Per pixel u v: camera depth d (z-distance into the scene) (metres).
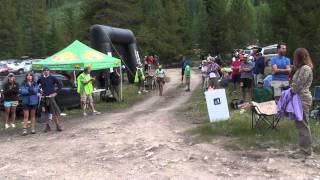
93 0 57.94
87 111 19.75
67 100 20.31
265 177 7.91
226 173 8.20
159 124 13.83
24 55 84.31
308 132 9.00
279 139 10.05
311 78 8.95
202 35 71.69
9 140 12.96
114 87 24.09
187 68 28.66
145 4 77.62
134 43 36.72
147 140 11.20
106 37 31.91
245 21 73.44
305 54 8.94
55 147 11.24
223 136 10.89
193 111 17.09
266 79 15.52
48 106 14.04
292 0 30.95
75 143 11.52
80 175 8.58
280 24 33.03
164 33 72.81
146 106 21.56
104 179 8.24
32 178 8.56
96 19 57.91
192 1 110.69
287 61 12.52
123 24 59.66
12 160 10.14
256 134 10.59
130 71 36.16
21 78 19.72
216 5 70.56
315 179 7.70
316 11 29.27
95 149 10.67
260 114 10.56
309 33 28.66
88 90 18.39
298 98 8.95
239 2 74.06
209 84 22.20
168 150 10.00
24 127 13.80
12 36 81.31
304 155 9.01
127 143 11.05
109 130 13.20
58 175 8.66
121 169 8.81
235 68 22.19
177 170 8.54
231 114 13.70
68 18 97.06
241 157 9.14
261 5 97.25
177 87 32.00
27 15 93.69
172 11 76.12
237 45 69.69
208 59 22.92
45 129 14.17
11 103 15.71
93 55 22.97
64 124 15.66
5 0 88.69
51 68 22.06
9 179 8.57
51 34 91.50
